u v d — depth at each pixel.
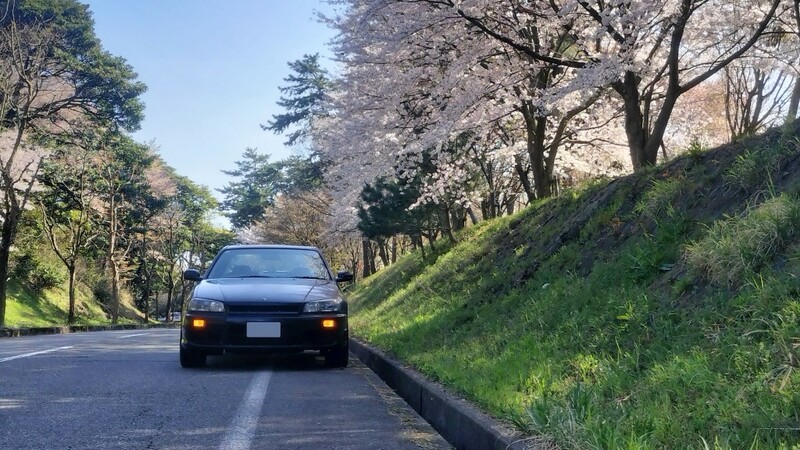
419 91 15.81
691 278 5.13
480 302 9.30
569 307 6.44
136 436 4.78
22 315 32.50
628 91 12.72
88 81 37.56
